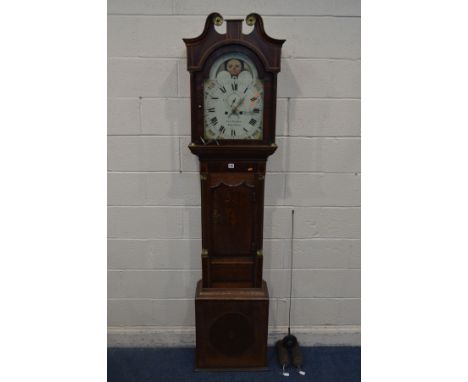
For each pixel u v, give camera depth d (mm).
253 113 1998
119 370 2381
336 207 2439
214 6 2189
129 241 2467
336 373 2361
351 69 2262
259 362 2340
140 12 2188
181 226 2455
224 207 2162
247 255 2232
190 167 2377
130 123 2312
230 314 2242
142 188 2398
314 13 2199
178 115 2311
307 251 2502
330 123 2326
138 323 2586
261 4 2189
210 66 1941
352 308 2582
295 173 2391
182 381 2281
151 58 2238
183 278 2529
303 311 2592
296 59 2250
